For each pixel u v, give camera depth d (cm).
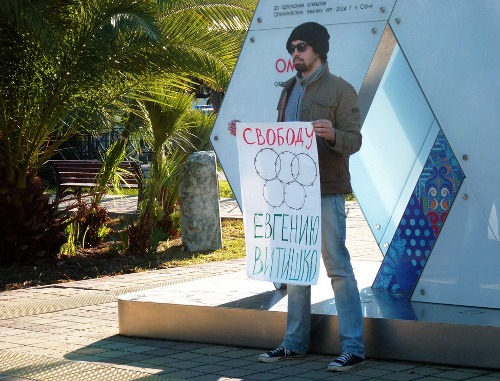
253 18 612
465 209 521
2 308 693
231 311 531
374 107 625
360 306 471
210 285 632
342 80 475
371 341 481
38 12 845
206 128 1324
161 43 888
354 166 647
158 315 561
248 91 616
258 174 485
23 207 920
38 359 503
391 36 570
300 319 488
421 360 465
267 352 490
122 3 859
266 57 609
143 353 517
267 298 564
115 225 1307
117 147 1086
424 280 534
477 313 489
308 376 445
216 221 1051
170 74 934
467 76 519
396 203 639
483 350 446
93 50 864
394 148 627
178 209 1211
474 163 518
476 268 517
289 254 479
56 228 959
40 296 752
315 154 464
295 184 474
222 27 1055
